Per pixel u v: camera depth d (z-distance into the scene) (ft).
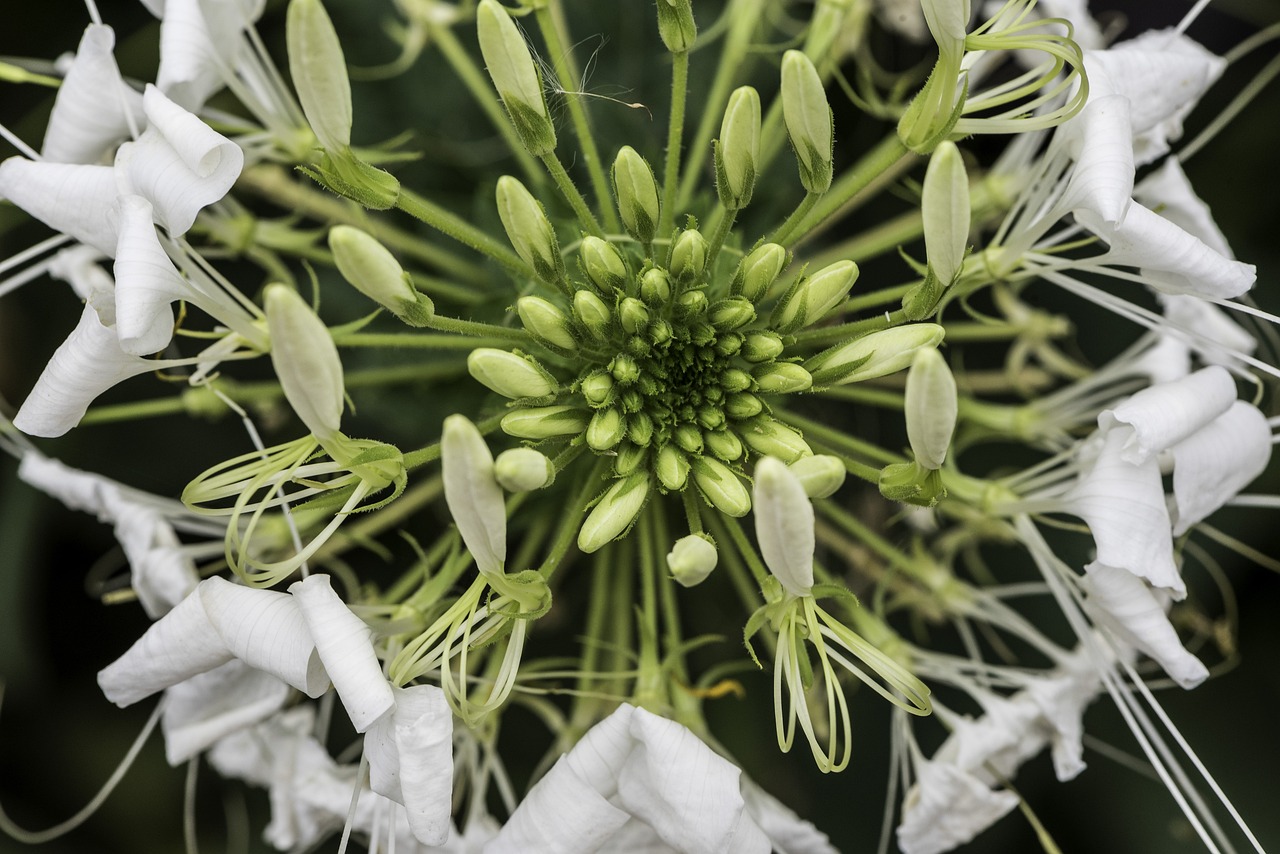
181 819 1.65
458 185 1.53
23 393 1.62
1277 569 1.48
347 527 1.45
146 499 1.42
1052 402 1.47
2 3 1.58
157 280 1.22
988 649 1.64
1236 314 1.57
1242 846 1.61
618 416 1.30
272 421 1.57
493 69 1.26
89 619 1.62
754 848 1.26
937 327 1.25
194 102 1.32
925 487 1.24
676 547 1.23
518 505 1.42
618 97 1.52
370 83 1.53
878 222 1.62
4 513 1.57
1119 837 1.64
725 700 1.58
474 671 1.43
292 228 1.57
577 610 1.57
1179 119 1.43
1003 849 1.65
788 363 1.30
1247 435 1.33
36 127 1.58
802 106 1.24
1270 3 1.60
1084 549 1.61
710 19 1.55
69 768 1.64
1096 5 1.65
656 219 1.30
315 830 1.42
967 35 1.25
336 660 1.21
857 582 1.56
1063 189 1.30
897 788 1.63
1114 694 1.35
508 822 1.27
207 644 1.25
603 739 1.24
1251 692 1.63
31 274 1.45
